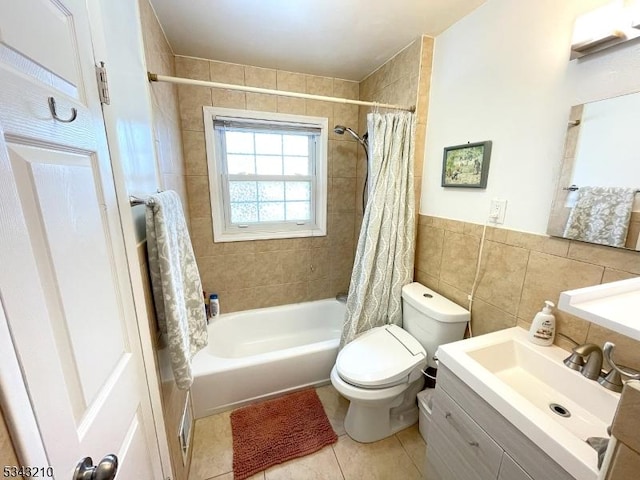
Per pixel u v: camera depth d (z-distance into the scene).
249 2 1.28
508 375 1.08
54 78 0.50
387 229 1.68
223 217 2.18
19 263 0.38
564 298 0.59
